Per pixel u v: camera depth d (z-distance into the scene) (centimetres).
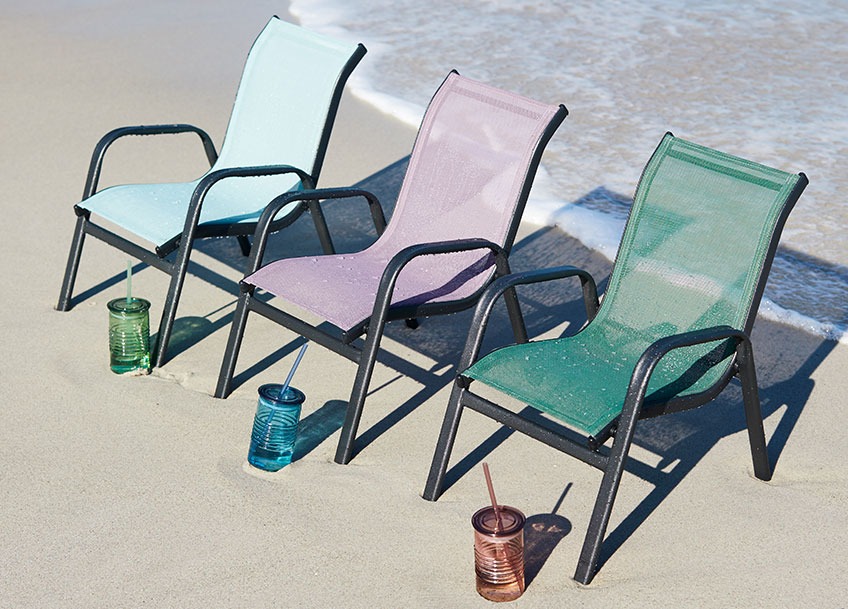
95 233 520
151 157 738
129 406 459
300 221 659
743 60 981
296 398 418
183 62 924
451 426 402
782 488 423
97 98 836
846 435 461
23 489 402
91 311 540
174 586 356
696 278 428
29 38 972
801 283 605
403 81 909
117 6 1088
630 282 443
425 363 511
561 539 387
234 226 504
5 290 555
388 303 420
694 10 1114
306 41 561
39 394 464
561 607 352
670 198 441
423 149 506
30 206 657
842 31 1059
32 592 351
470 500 407
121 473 414
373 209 509
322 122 543
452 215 490
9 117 793
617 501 412
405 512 398
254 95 571
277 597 353
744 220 420
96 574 360
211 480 412
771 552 384
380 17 1080
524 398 379
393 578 363
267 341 521
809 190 727
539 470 430
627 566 374
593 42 1020
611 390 389
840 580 371
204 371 490
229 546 376
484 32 1041
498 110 490
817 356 529
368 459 431
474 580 363
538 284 601
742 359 403
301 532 385
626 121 840
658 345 363
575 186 723
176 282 487
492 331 548
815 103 884
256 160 563
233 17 1061
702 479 429
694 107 872
